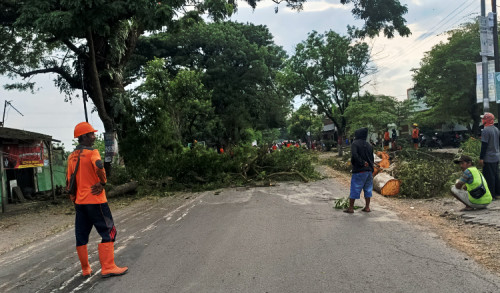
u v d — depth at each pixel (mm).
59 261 5051
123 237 6051
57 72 17938
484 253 4020
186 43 32156
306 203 8102
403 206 7223
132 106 15164
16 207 13117
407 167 8914
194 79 21047
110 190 12594
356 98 31078
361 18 18703
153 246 5227
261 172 13656
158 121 15188
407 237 4816
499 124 9008
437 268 3627
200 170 13945
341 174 14352
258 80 33938
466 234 4863
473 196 6277
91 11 11023
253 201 8984
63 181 19500
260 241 5016
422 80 27828
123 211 9594
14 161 14250
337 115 32781
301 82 31594
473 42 24406
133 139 14758
